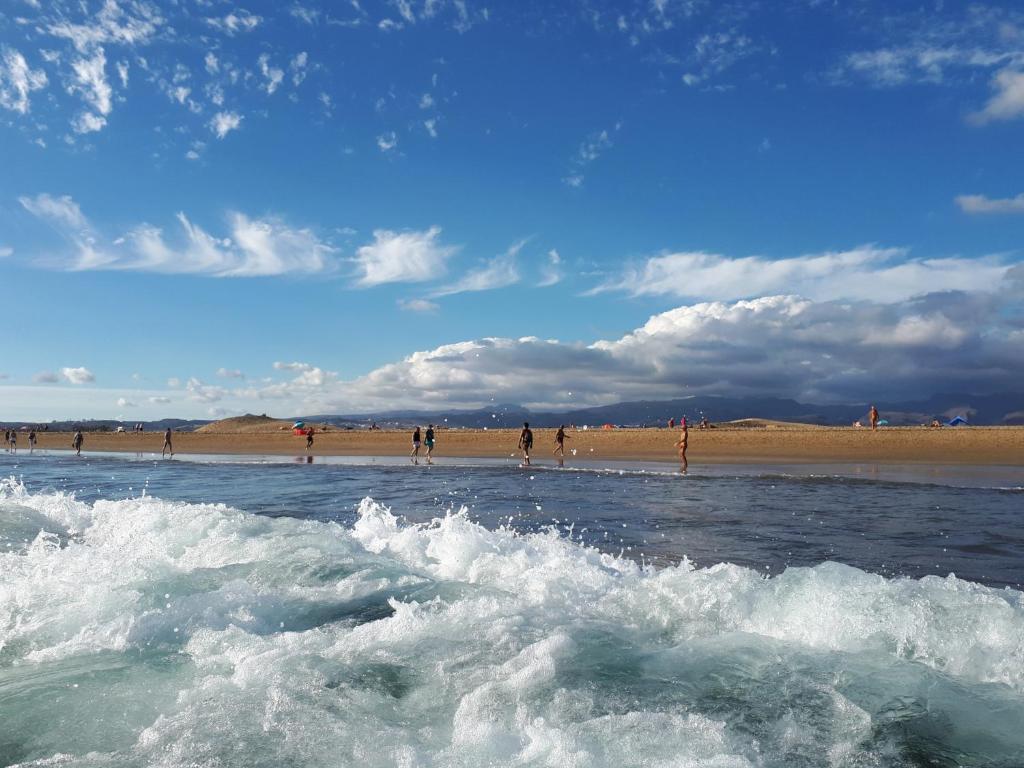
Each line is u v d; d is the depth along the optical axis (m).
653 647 5.57
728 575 6.73
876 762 3.82
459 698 4.67
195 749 3.99
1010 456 36.19
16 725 4.44
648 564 10.33
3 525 12.01
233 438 72.31
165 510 12.41
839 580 6.20
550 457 42.22
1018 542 12.09
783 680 4.82
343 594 7.45
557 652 5.35
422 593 7.39
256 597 7.15
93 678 5.18
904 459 36.38
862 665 5.03
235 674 5.12
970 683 4.79
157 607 6.91
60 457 50.38
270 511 17.28
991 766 3.76
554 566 8.29
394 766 3.80
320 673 5.07
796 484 23.56
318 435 68.56
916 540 12.35
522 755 3.88
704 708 4.43
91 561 8.70
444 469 32.56
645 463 35.84
